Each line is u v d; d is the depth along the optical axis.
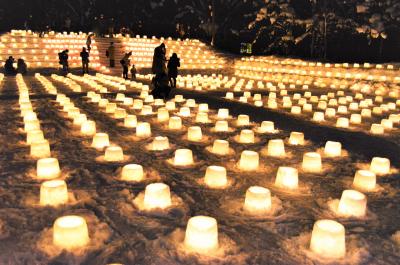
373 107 16.38
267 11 39.72
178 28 43.00
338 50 34.44
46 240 4.19
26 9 45.28
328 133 10.23
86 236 4.14
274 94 17.92
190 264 3.84
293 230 4.64
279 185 6.04
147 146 8.29
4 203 5.18
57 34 37.81
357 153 8.27
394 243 4.42
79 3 46.72
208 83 24.19
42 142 7.43
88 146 8.22
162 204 5.08
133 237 4.34
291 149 8.36
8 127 9.88
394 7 35.62
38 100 14.73
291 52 36.34
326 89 24.08
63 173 6.43
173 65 20.19
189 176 6.46
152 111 12.75
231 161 7.35
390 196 5.87
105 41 37.56
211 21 44.94
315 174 6.76
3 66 29.22
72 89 18.88
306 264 3.91
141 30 43.97
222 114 11.91
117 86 20.22
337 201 5.47
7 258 3.86
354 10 36.34
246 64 34.84
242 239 4.39
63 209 5.02
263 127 10.09
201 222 4.23
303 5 37.91
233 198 5.57
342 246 4.07
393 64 27.83
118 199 5.39
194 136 8.95
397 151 8.60
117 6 45.72
